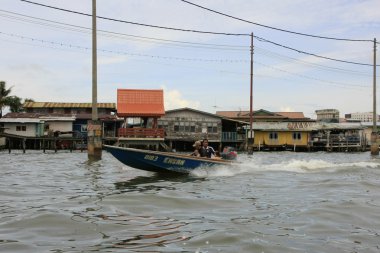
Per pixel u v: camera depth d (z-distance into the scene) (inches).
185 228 239.1
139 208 296.8
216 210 293.6
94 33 774.5
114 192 374.3
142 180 479.2
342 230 237.5
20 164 726.5
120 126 1920.5
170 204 313.1
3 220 254.1
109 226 242.4
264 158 1224.8
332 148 1919.3
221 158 604.4
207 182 459.5
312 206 306.3
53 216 264.4
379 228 242.8
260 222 255.6
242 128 1943.9
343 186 422.3
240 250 198.5
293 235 225.8
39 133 1754.4
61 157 997.8
